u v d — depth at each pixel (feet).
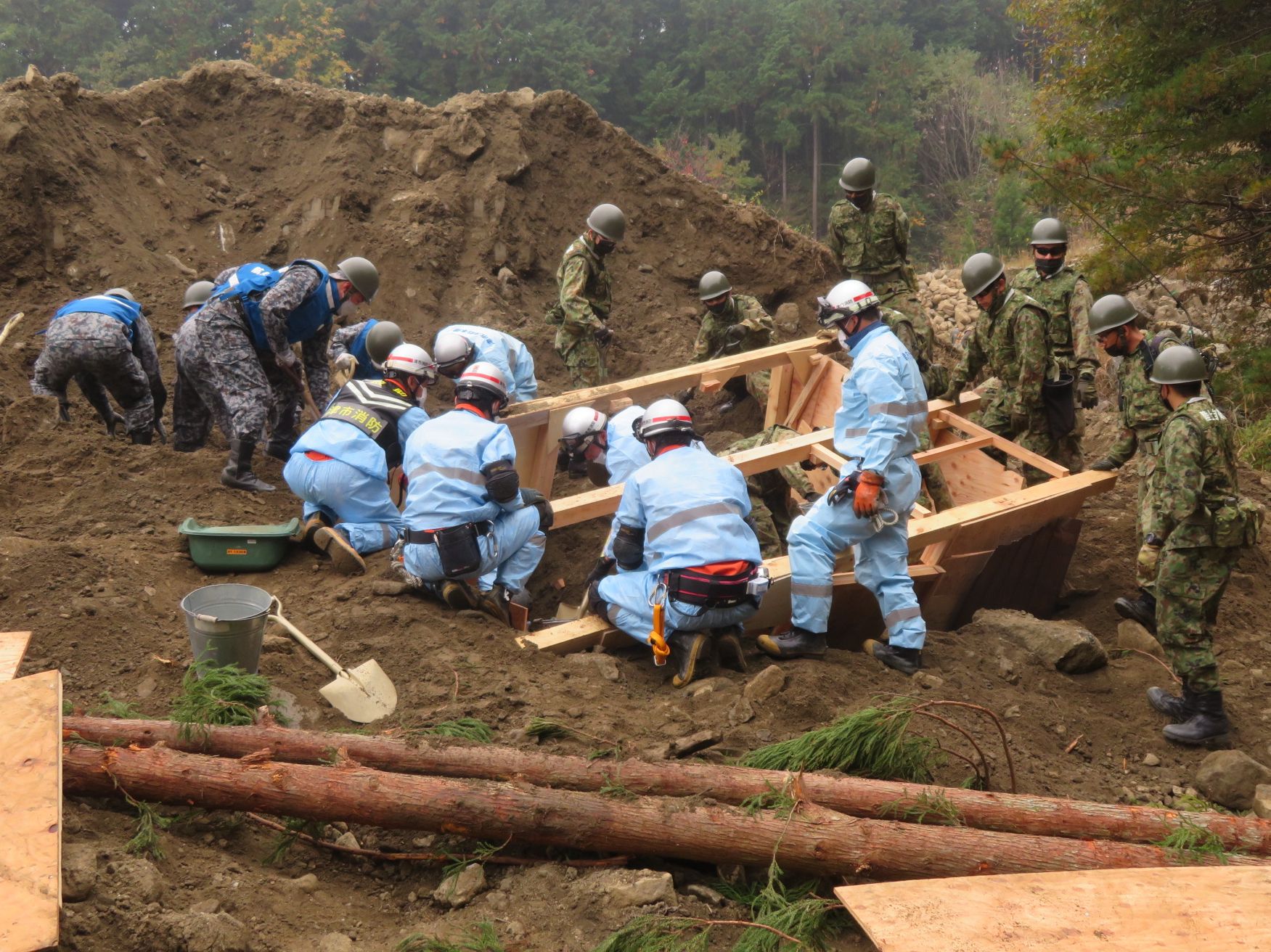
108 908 10.02
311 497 20.26
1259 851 12.39
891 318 26.78
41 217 32.45
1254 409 36.58
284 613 17.63
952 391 25.09
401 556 18.79
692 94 152.97
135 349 25.45
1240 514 16.37
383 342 22.61
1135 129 38.09
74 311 24.20
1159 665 19.26
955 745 15.28
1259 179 33.99
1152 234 37.14
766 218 40.27
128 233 33.73
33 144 32.76
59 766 10.05
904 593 17.78
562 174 39.83
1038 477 24.09
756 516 25.25
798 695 15.66
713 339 30.68
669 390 25.70
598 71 154.40
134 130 36.88
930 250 142.20
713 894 11.66
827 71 147.43
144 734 12.46
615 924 11.08
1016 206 84.64
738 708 15.42
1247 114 34.58
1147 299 42.37
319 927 10.84
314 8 135.54
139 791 11.69
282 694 14.84
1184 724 17.03
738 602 16.80
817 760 13.39
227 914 10.42
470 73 143.43
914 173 147.13
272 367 24.77
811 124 152.66
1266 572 23.58
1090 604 22.86
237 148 38.68
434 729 14.03
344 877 12.00
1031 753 15.74
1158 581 17.12
